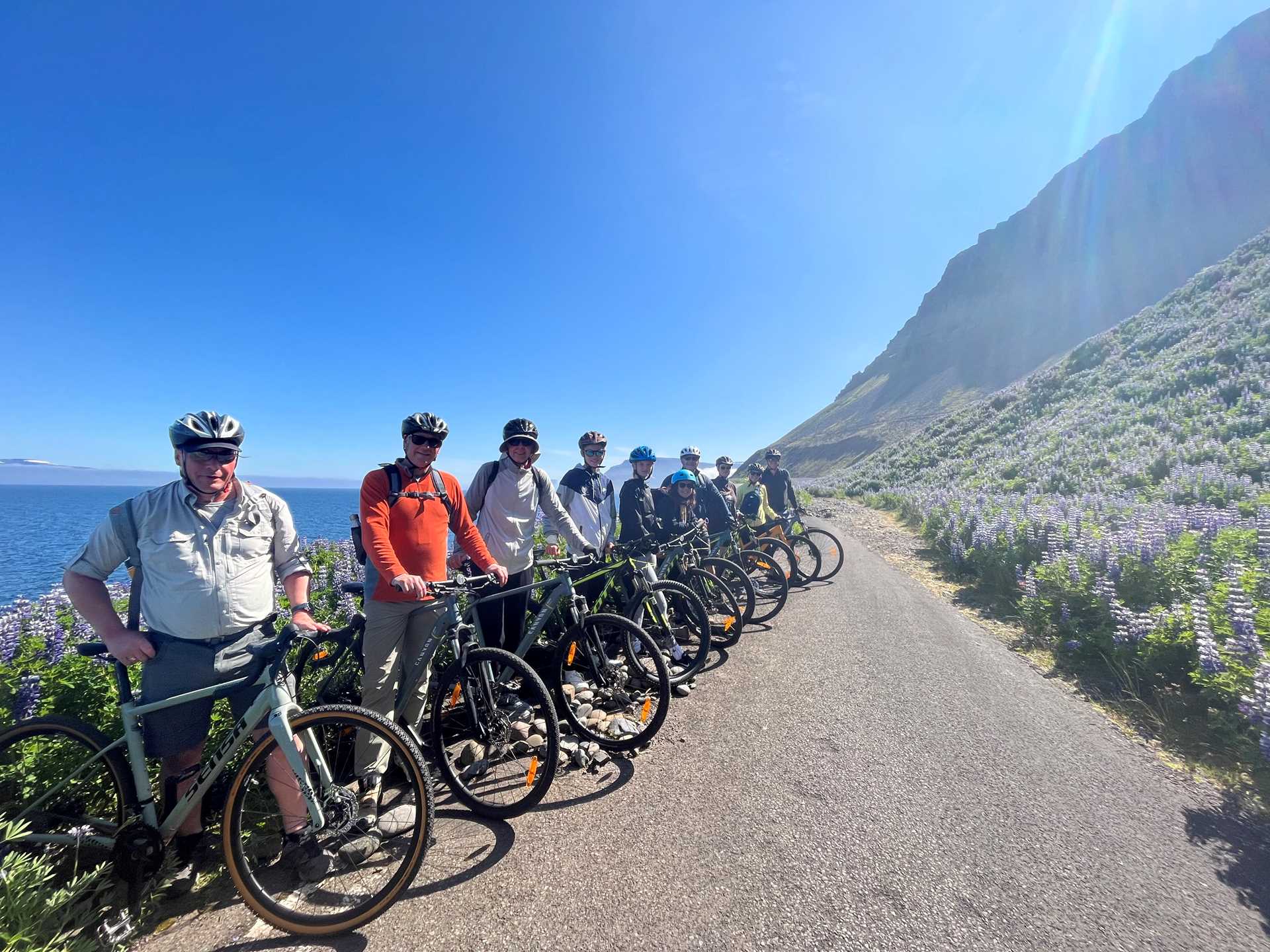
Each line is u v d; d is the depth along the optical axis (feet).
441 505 12.37
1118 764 11.56
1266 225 207.82
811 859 8.77
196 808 8.82
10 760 8.55
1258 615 14.06
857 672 16.81
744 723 13.69
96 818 8.61
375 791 10.28
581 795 10.83
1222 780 10.92
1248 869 8.43
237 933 7.73
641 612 16.80
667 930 7.43
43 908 6.93
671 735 13.20
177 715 8.57
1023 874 8.39
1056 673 16.75
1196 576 17.72
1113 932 7.29
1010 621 22.08
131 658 8.25
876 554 37.83
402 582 10.14
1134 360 70.38
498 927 7.57
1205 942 7.11
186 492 8.95
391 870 8.80
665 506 23.38
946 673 16.71
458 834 9.73
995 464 57.98
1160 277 236.43
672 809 10.22
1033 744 12.40
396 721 11.42
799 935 7.30
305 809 8.97
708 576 19.62
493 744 11.59
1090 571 20.43
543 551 22.79
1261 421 36.19
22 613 13.34
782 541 27.55
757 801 10.42
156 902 8.10
